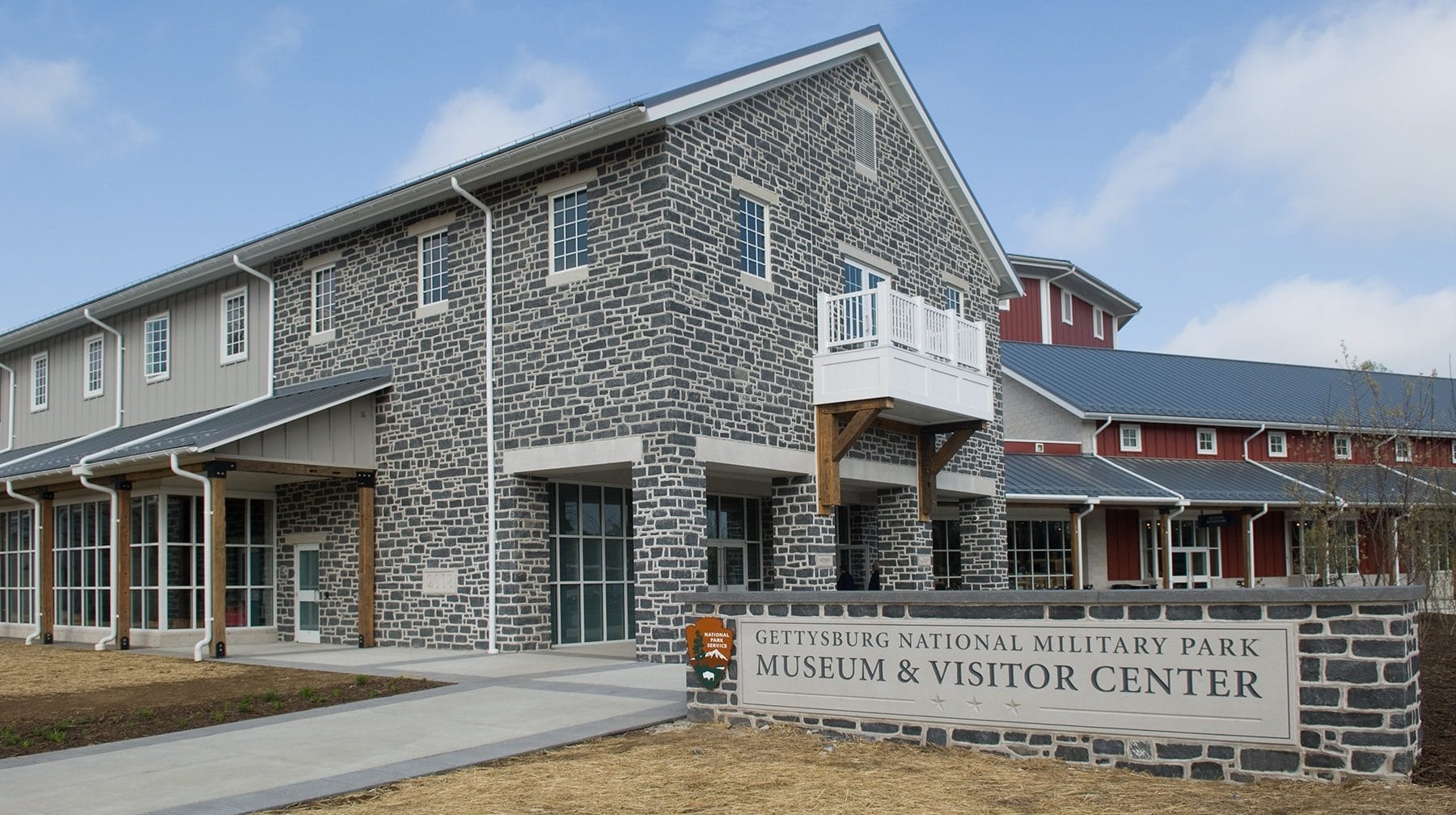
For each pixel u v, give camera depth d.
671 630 15.77
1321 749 7.90
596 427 16.77
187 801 8.12
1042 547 29.31
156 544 20.16
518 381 17.88
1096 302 46.12
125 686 14.52
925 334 19.03
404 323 19.70
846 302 19.88
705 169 17.05
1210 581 31.52
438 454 18.92
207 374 23.39
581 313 17.11
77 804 8.10
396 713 11.64
